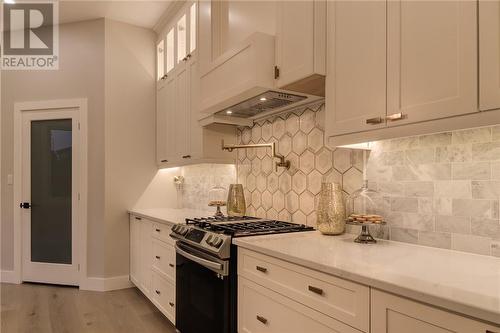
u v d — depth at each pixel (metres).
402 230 1.66
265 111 2.48
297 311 1.37
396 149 1.70
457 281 1.00
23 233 3.97
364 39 1.50
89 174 3.82
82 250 3.79
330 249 1.50
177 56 3.51
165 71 3.84
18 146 3.99
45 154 3.97
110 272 3.78
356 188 1.91
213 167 3.44
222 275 1.81
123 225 3.88
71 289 3.77
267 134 2.63
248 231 1.94
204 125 2.84
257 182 2.73
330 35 1.69
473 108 1.09
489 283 0.98
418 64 1.27
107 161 3.81
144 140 4.05
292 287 1.40
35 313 3.10
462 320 0.84
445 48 1.18
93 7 3.61
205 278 2.00
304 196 2.26
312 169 2.21
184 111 3.26
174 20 3.64
